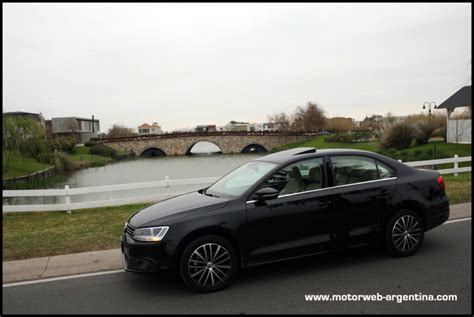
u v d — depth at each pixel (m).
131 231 5.04
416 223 5.81
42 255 6.56
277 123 113.12
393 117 40.25
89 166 53.41
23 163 42.72
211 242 4.87
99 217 9.58
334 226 5.42
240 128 157.25
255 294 4.68
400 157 24.59
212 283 4.84
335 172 5.59
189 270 4.78
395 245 5.71
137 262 4.84
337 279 5.01
